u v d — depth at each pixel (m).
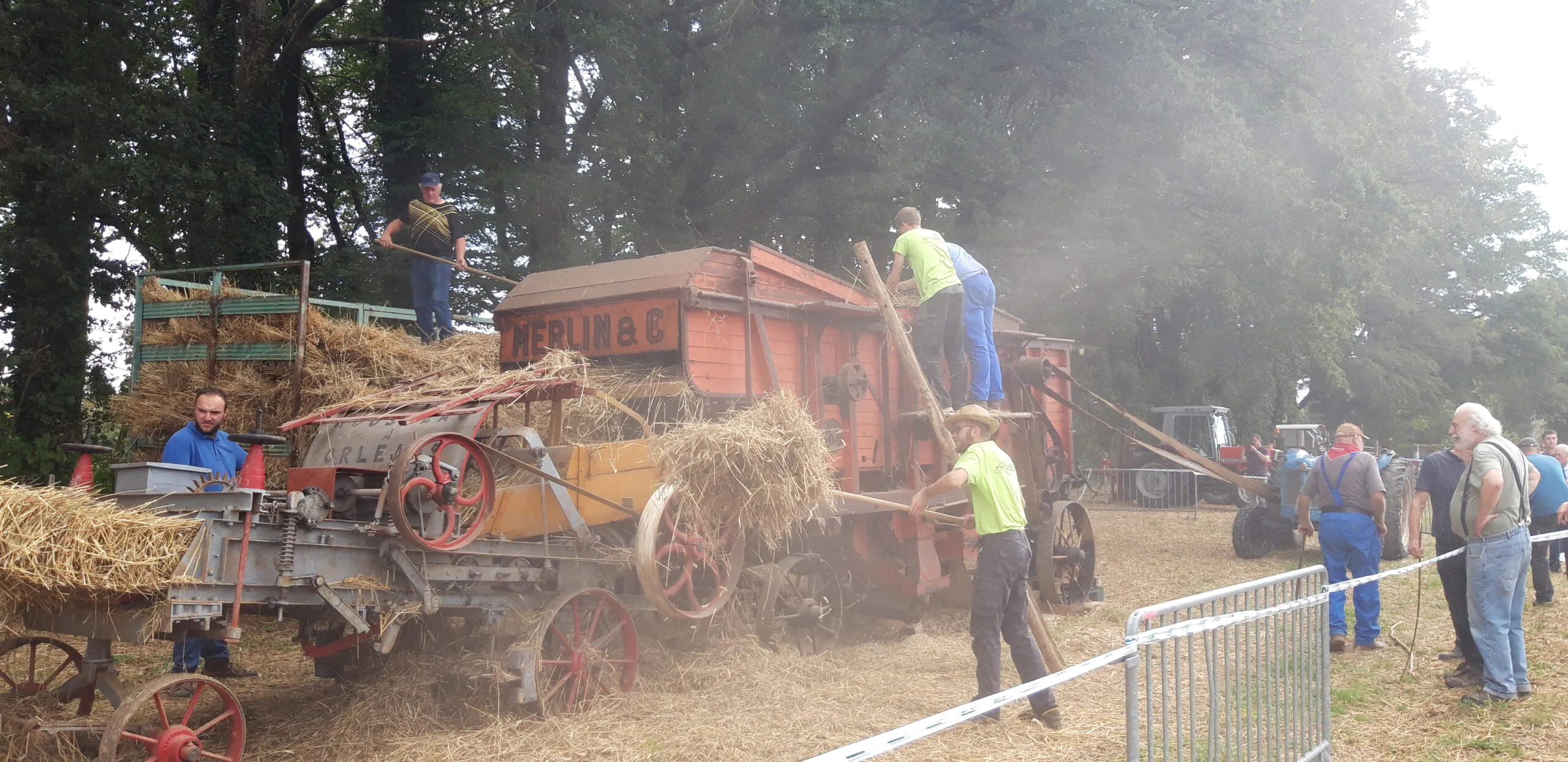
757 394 7.44
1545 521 9.31
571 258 17.27
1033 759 5.01
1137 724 3.59
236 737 4.82
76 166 13.23
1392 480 12.38
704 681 6.35
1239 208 16.11
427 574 5.35
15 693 5.69
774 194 18.48
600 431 7.20
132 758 5.03
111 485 11.20
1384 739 5.47
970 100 16.61
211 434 6.18
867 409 8.46
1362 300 33.97
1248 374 27.27
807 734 5.43
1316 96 16.38
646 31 16.88
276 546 4.80
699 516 6.12
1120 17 14.89
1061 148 16.30
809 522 7.28
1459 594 6.51
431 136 17.19
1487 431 6.17
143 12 15.68
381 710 5.62
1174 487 20.98
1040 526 9.52
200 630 4.71
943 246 8.27
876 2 16.23
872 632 8.16
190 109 14.72
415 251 9.27
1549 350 39.62
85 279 14.43
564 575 6.02
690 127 17.83
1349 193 15.87
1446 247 33.91
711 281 7.24
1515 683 6.10
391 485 5.05
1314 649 4.93
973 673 6.95
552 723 5.50
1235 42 16.06
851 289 8.52
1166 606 3.80
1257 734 4.29
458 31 18.30
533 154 18.45
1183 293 24.75
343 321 8.23
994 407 8.99
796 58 17.94
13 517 4.19
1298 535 13.88
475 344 8.71
